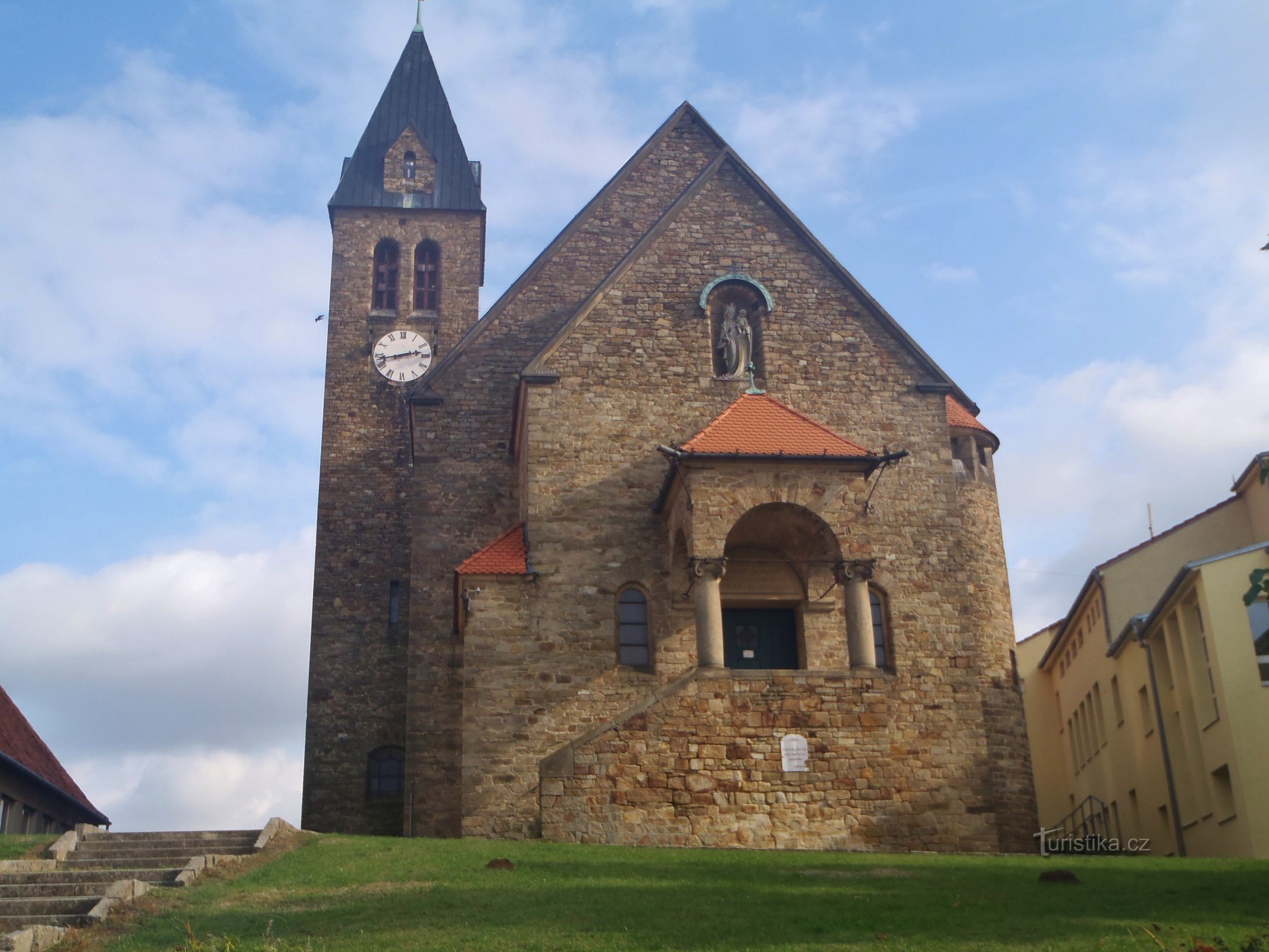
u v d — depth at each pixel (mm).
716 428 35656
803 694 33125
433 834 37438
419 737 38281
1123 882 23172
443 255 57094
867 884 22969
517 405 40062
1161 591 46250
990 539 41219
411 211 57531
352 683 48125
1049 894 21828
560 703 35281
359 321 55281
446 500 40906
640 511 37375
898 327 40281
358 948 18203
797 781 32406
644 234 43250
